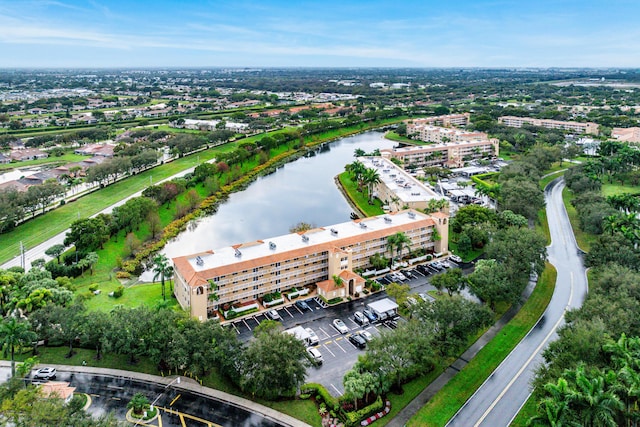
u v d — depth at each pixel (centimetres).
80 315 12188
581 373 8394
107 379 11275
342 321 14150
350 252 16288
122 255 19450
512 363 12038
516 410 10312
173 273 15675
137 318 11681
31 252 19125
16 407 8388
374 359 10469
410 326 11488
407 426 9875
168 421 9881
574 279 16888
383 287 16262
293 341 10881
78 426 8162
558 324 13888
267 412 10275
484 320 12269
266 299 15100
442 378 11500
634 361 8969
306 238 16712
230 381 11325
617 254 15450
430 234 18962
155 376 11438
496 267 14588
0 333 10638
